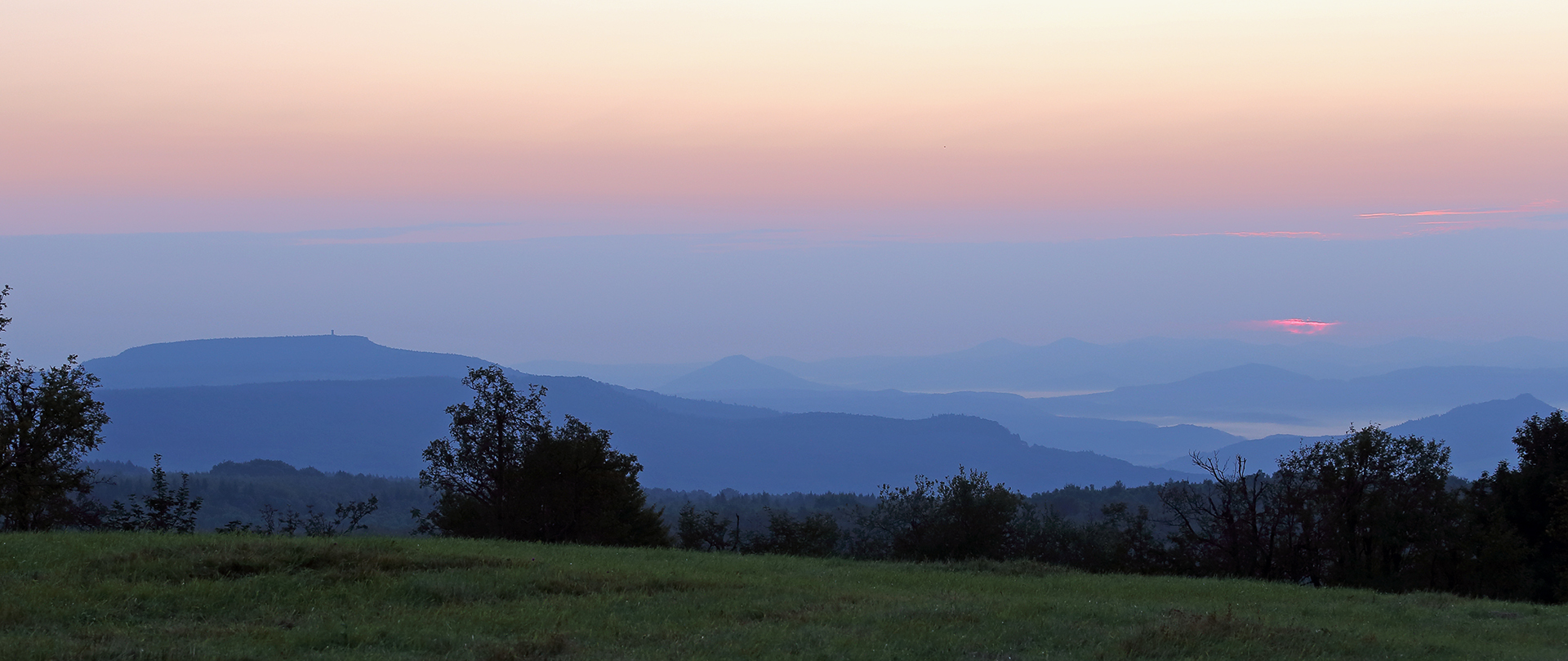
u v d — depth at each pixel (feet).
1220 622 54.13
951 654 46.93
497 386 144.25
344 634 46.68
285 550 64.18
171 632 46.26
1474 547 122.21
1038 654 47.37
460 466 142.82
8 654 40.16
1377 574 122.62
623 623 52.49
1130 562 135.95
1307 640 52.37
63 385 110.42
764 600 61.26
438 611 53.57
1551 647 57.67
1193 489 149.79
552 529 142.72
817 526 166.20
